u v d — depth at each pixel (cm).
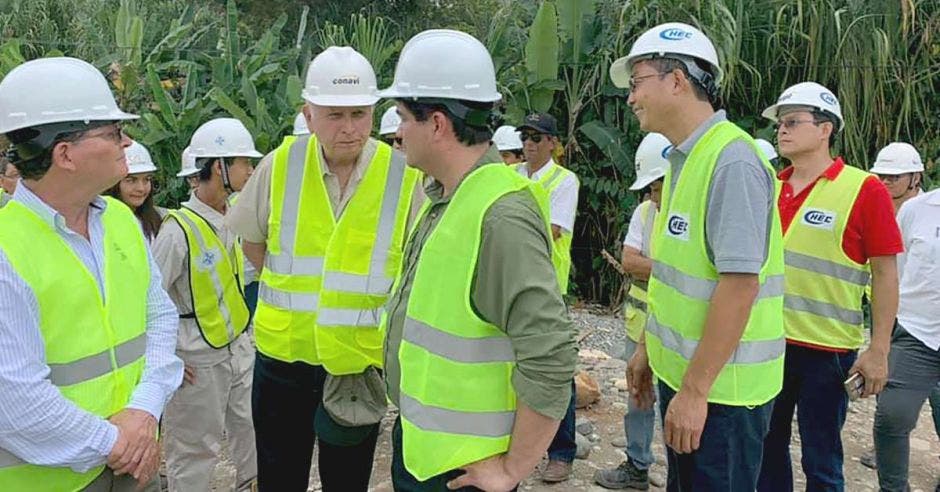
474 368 195
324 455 319
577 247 884
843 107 810
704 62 242
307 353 303
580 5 825
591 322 798
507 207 187
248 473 396
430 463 201
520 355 184
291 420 322
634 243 394
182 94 904
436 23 1964
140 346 229
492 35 880
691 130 246
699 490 248
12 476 200
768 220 240
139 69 892
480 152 203
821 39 812
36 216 205
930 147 827
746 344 246
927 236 362
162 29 1023
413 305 204
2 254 192
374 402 306
